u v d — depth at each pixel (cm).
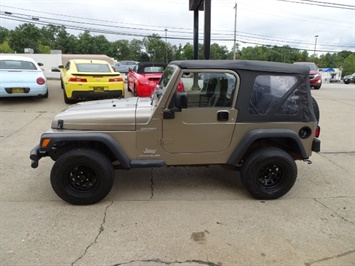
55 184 323
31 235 274
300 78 344
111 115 332
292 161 348
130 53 6944
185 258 247
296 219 312
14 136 578
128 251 254
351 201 356
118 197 356
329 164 482
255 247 263
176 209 328
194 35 857
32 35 6775
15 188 372
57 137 317
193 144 342
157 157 342
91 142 336
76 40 6844
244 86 334
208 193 371
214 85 332
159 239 272
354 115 882
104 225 293
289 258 249
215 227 293
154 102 365
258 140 358
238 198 359
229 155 351
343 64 7162
